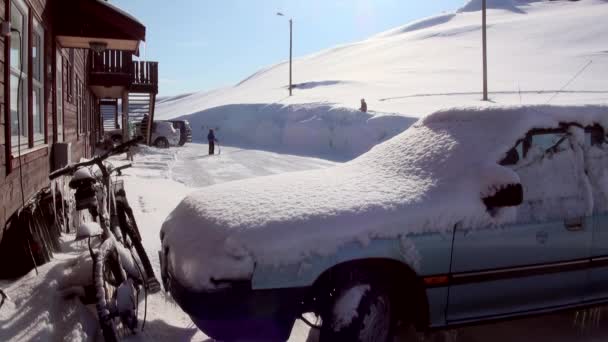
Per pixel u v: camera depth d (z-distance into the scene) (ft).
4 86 15.52
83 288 13.34
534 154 12.89
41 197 18.03
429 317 11.42
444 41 319.27
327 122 117.70
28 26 19.44
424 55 284.41
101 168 14.33
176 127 132.26
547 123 13.07
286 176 14.02
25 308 11.96
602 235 13.14
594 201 13.19
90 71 65.31
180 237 11.62
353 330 10.45
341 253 10.59
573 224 12.78
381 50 351.67
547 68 198.49
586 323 14.70
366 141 100.22
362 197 11.62
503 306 12.10
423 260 11.18
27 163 19.04
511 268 12.01
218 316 10.13
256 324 10.24
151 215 27.12
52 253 16.30
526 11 459.32
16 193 17.02
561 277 12.62
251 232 10.38
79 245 18.19
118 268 11.95
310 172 14.61
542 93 138.21
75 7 28.58
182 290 10.62
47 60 24.38
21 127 18.92
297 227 10.53
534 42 265.54
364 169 13.83
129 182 42.75
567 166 13.12
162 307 14.60
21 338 10.70
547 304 12.61
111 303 11.23
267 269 10.19
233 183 13.84
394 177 12.77
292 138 126.31
